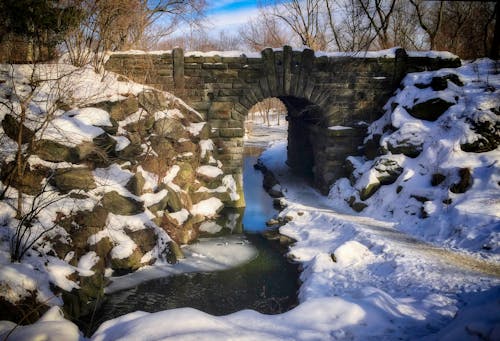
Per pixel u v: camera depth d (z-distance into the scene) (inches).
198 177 636.7
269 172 909.2
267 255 489.4
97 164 460.1
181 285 404.5
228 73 671.8
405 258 372.2
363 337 182.7
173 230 510.0
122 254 413.1
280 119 2418.8
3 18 484.7
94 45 681.6
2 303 271.1
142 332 169.9
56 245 357.7
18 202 351.9
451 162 516.1
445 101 588.7
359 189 607.8
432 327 196.7
